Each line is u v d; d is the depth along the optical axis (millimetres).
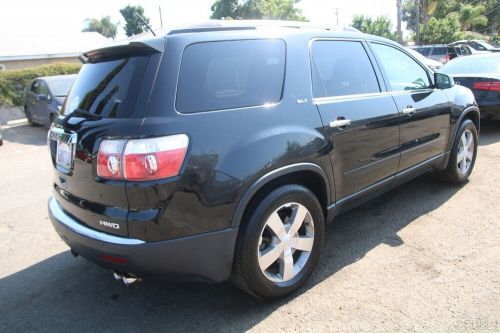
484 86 7344
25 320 2928
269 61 2926
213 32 2738
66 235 2777
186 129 2418
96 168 2480
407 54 4316
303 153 2865
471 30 50281
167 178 2346
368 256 3537
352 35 3676
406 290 3020
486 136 7676
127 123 2391
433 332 2578
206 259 2551
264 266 2793
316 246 3129
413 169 4223
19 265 3748
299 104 2973
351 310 2834
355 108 3369
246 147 2594
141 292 3205
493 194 4738
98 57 2973
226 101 2637
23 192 6086
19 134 12250
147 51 2545
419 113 4094
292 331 2664
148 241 2389
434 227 4012
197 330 2727
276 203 2771
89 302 3111
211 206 2479
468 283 3055
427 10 38219
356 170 3436
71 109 2998
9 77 16109
